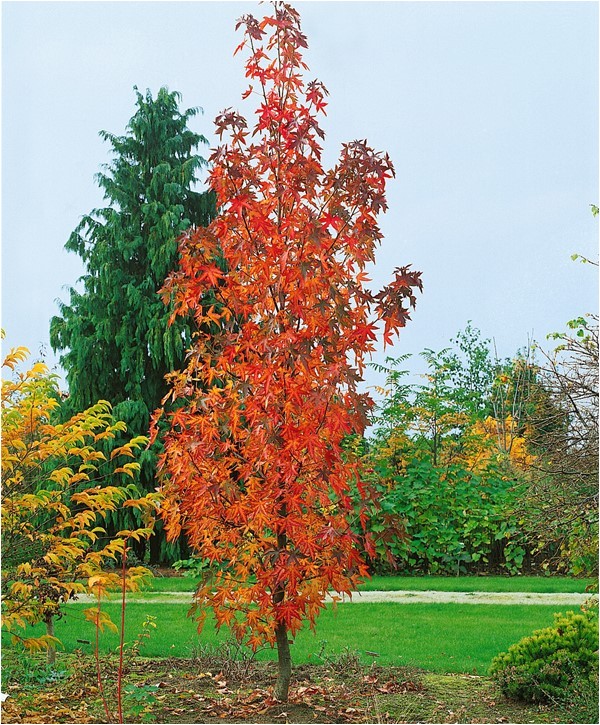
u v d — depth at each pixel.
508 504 10.09
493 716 4.30
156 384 12.81
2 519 5.23
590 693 4.46
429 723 4.14
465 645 6.05
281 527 4.44
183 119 13.77
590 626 4.97
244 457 4.59
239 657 5.50
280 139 4.80
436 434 12.54
